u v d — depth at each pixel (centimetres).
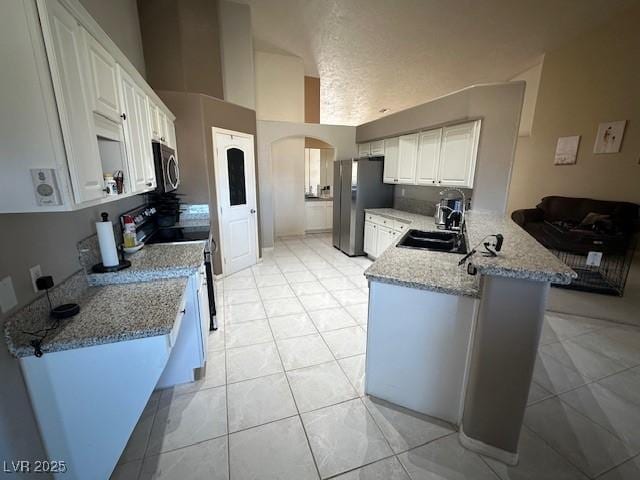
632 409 184
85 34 117
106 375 129
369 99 681
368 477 144
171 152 289
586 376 213
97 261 189
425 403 178
